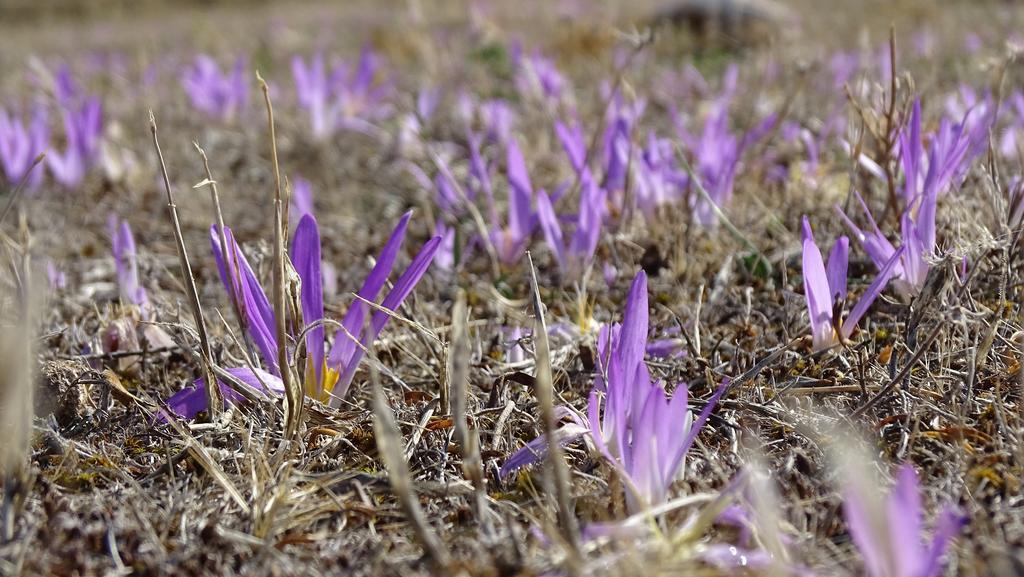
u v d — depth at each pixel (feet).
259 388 1.44
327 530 1.30
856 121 2.04
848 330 1.49
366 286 1.44
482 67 4.39
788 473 1.32
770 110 2.85
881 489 1.29
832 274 1.52
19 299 1.43
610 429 1.31
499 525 1.28
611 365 1.30
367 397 1.51
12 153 2.51
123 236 1.70
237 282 1.44
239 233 2.23
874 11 6.35
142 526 1.29
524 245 2.02
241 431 1.38
